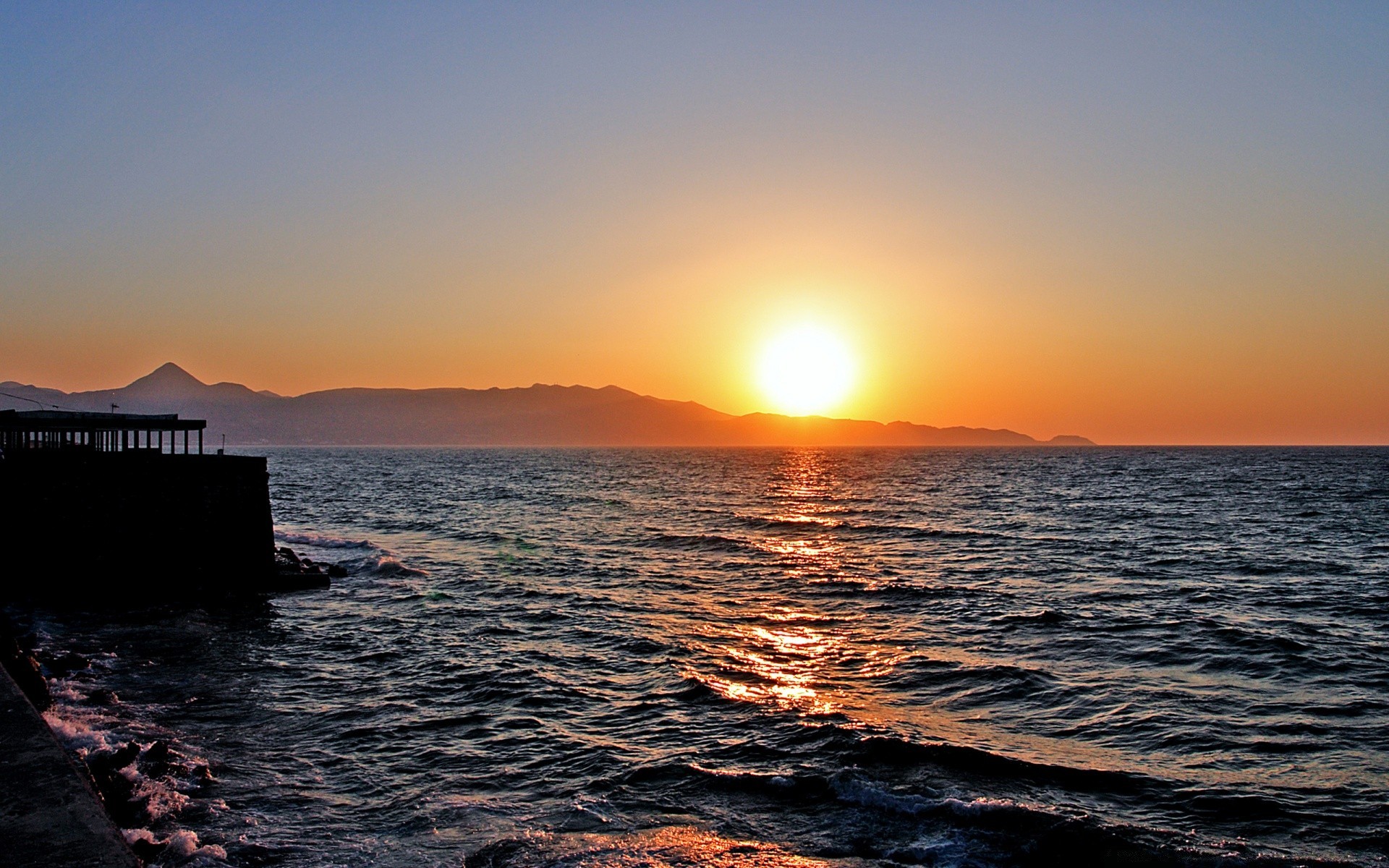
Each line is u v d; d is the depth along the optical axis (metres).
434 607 35.50
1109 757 19.33
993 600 36.34
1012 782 17.91
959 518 71.75
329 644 29.27
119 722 21.12
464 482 137.62
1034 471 168.88
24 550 34.81
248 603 36.09
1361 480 129.00
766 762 18.92
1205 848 15.19
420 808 16.69
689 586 40.19
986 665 26.59
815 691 24.12
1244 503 84.88
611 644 29.16
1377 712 22.30
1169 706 22.83
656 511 81.50
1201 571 43.53
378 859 14.70
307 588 39.16
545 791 17.52
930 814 16.36
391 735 20.70
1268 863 14.65
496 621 32.91
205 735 20.50
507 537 60.56
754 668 26.30
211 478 37.69
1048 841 15.38
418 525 69.38
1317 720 21.72
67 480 35.44
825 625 32.06
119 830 10.15
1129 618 32.59
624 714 22.23
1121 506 83.38
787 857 14.89
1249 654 27.66
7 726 12.97
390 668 26.41
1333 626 31.38
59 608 34.09
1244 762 19.08
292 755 19.38
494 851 14.97
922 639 29.83
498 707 22.81
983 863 14.71
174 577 36.88
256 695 23.72
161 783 17.33
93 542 35.72
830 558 48.81
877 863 14.73
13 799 10.77
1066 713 22.41
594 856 14.84
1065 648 28.59
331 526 69.62
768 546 54.16
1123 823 16.08
